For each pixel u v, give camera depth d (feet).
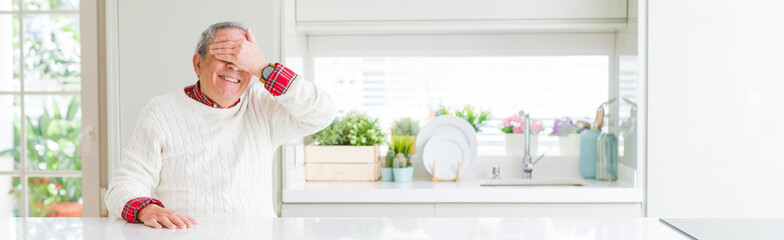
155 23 7.75
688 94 7.77
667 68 7.78
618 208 7.80
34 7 9.19
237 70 4.83
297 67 8.79
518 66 9.73
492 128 9.78
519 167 9.68
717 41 7.71
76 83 9.27
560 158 9.66
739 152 7.75
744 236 3.46
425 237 3.52
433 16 8.44
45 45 9.24
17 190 9.32
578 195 7.78
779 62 7.64
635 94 8.05
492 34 9.70
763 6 7.63
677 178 7.82
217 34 4.76
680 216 7.81
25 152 9.29
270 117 5.33
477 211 7.82
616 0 8.38
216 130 5.00
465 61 9.75
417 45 9.75
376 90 9.82
